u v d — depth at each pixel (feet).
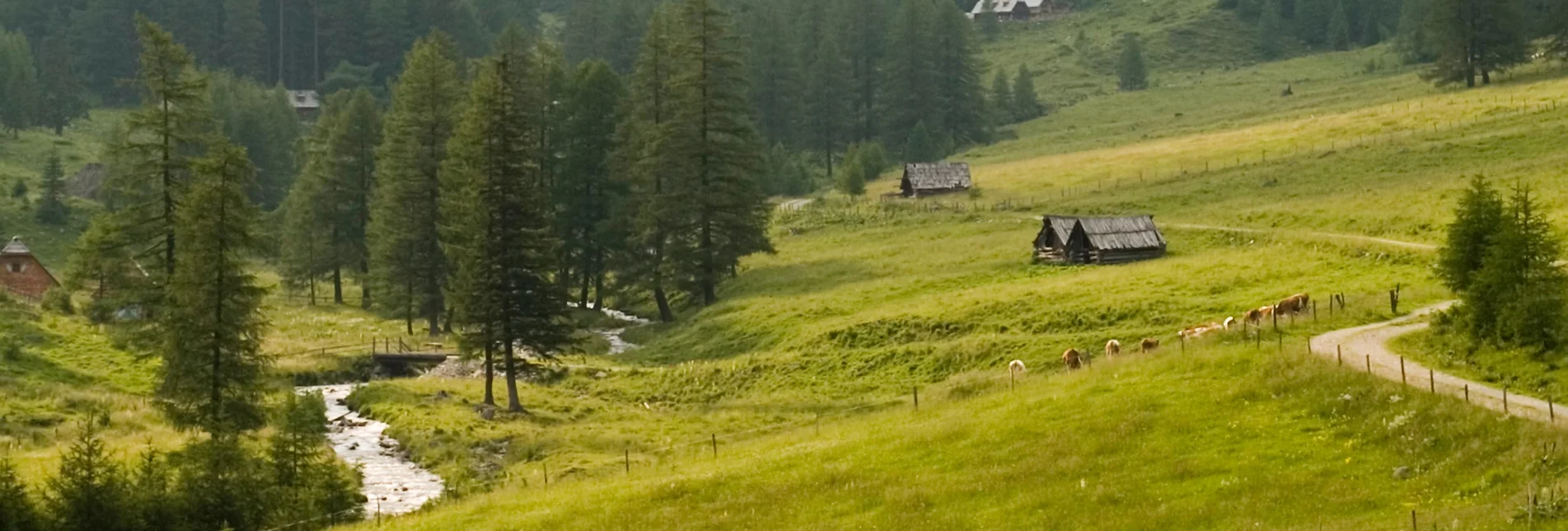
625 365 268.41
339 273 402.11
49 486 143.74
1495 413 125.29
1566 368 139.33
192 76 219.00
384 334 305.32
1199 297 237.04
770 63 593.01
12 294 309.42
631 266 332.60
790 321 272.72
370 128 367.86
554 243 232.53
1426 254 241.96
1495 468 115.03
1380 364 150.10
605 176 339.57
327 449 188.75
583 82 337.93
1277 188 349.41
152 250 213.87
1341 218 293.84
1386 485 117.08
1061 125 625.00
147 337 193.88
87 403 213.87
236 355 172.14
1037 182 426.92
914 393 191.42
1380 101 502.79
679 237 321.93
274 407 191.01
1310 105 542.16
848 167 442.09
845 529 121.90
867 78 635.25
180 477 153.07
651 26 348.79
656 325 312.09
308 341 288.71
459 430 203.62
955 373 218.18
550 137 337.31
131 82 217.77
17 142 594.24
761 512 129.59
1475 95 450.30
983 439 142.92
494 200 228.22
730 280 340.18
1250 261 263.29
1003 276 286.46
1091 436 137.59
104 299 273.75
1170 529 112.88
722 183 322.75
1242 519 112.37
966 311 247.29
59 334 259.80
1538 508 101.71
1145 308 231.09
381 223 312.71
